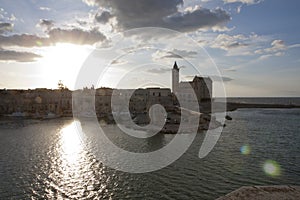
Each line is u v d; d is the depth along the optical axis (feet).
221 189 80.94
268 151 135.54
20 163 113.39
